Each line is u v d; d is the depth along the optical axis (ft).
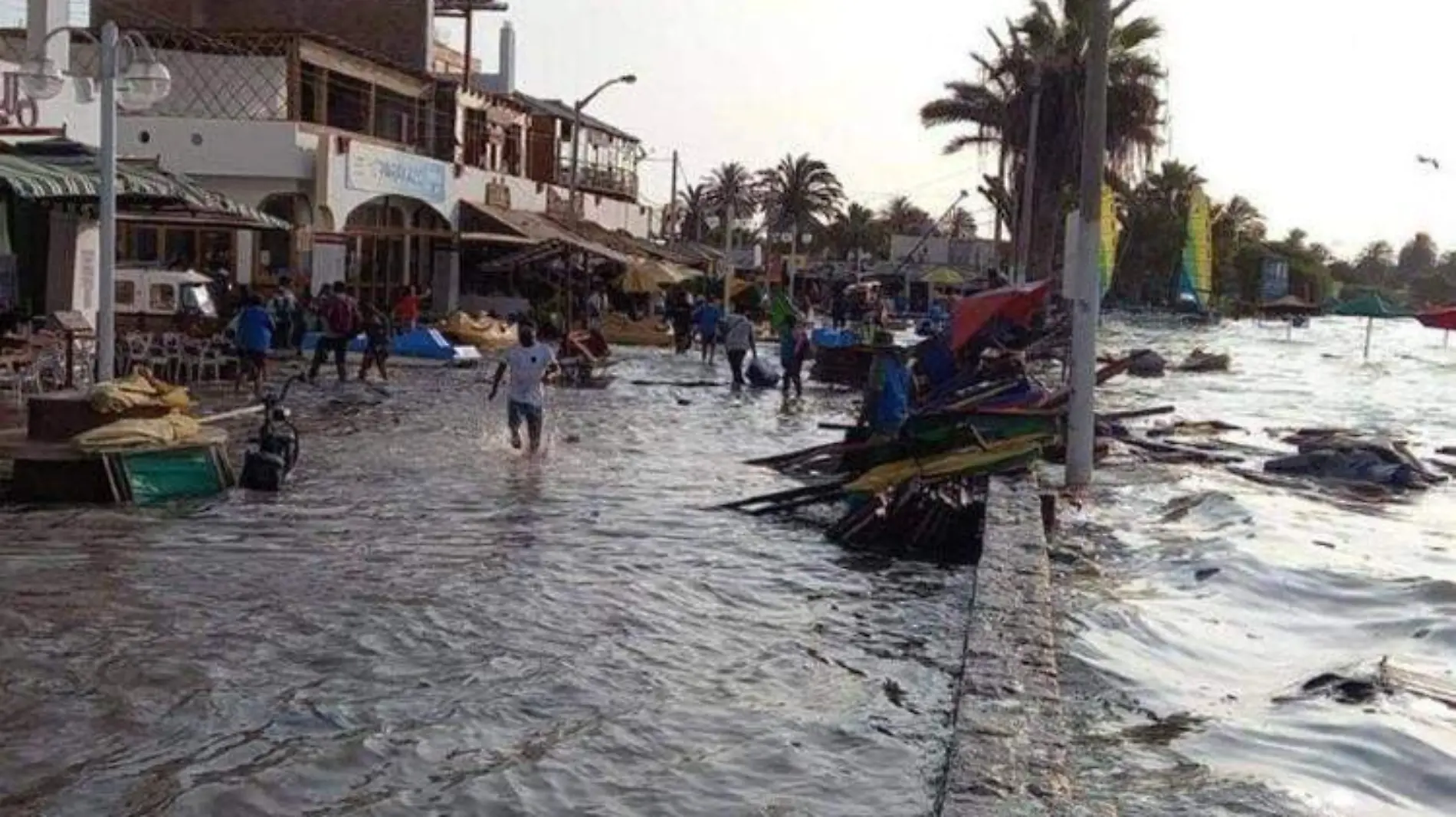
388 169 140.36
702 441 70.74
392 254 148.77
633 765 23.68
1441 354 241.96
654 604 35.24
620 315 160.86
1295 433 79.46
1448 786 22.63
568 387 100.01
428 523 44.73
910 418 51.19
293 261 127.44
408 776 22.77
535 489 52.60
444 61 194.59
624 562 40.11
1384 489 60.08
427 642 30.55
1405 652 30.83
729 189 359.46
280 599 33.73
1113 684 27.73
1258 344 243.19
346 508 46.70
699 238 412.98
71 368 70.03
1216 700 27.25
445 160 165.99
